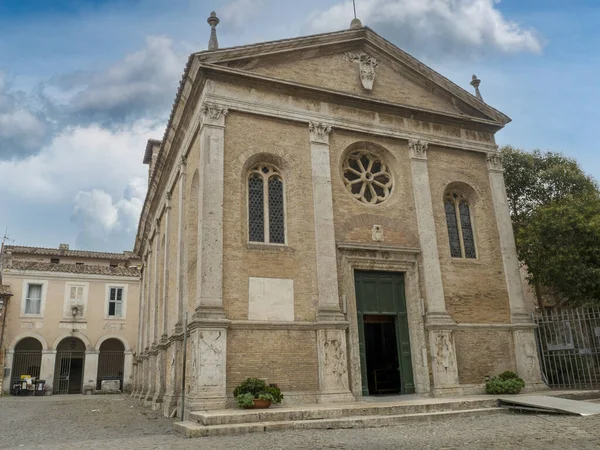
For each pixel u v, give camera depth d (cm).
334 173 1814
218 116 1661
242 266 1573
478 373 1800
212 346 1436
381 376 1970
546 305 2936
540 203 2697
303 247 1669
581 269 2109
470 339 1830
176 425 1285
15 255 4500
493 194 2084
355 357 1633
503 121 2180
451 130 2080
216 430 1168
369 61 1989
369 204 1845
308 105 1825
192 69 1722
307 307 1616
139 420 1620
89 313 4000
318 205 1719
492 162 2125
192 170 1817
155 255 2752
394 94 2017
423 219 1889
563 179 2642
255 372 1482
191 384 1456
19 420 1733
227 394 1427
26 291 3853
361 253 1761
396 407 1371
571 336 1930
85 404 2456
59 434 1331
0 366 3584
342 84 1927
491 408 1452
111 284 4122
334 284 1655
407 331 1795
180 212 1917
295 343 1554
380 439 1051
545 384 1864
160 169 2383
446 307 1842
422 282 1830
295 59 1873
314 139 1789
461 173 2062
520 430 1110
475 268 1947
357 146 1912
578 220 2155
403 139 1970
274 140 1742
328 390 1524
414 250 1838
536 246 2247
